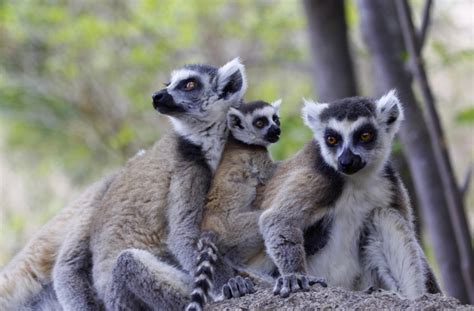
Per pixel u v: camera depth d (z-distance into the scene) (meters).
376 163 11.48
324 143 11.66
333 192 11.34
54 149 29.36
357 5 17.31
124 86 28.89
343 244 11.39
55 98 28.83
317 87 20.56
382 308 9.59
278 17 29.34
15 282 13.05
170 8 28.59
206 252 11.06
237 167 11.95
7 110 28.33
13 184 29.42
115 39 28.98
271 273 11.62
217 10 29.20
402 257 11.03
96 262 11.93
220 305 10.40
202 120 12.51
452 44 23.75
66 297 12.29
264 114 12.41
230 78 12.95
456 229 15.59
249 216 11.52
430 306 9.40
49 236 13.17
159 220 11.93
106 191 12.83
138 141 28.08
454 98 26.22
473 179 27.62
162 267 11.28
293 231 11.07
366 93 26.02
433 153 16.55
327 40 20.27
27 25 28.45
